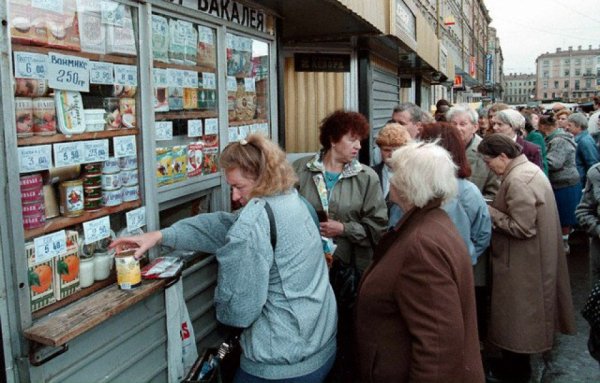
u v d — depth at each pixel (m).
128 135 2.50
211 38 3.22
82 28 2.21
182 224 2.61
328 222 3.10
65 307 2.12
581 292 5.77
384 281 2.13
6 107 1.83
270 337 2.21
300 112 6.27
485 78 53.44
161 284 2.45
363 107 6.36
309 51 6.17
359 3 4.09
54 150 2.08
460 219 3.13
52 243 2.08
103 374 2.21
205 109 3.17
